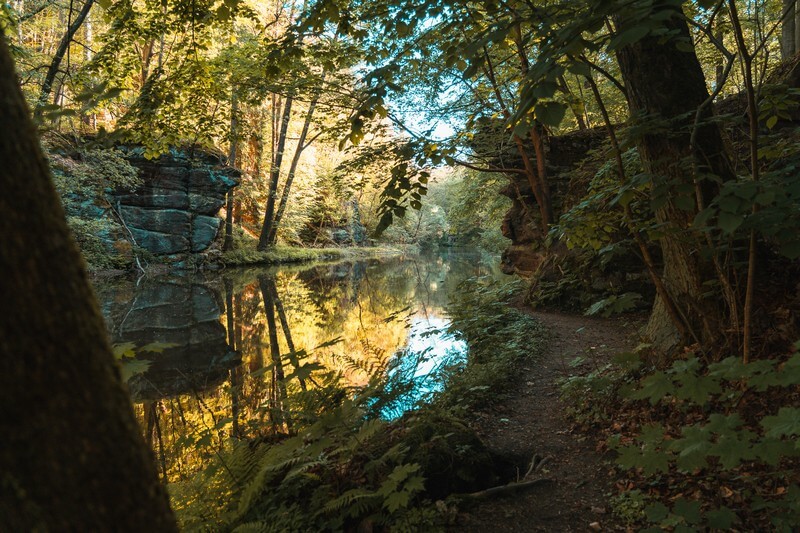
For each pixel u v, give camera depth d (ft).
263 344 32.83
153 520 2.94
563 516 9.95
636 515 9.43
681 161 11.25
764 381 7.06
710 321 13.85
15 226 2.60
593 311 13.15
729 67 10.57
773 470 9.27
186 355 30.19
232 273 78.07
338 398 14.16
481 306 30.04
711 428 7.26
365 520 9.58
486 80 37.29
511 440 14.12
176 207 76.69
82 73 29.07
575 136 39.19
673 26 13.46
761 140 13.66
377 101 9.80
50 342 2.62
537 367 20.95
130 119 26.89
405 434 12.21
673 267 15.05
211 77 29.91
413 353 22.06
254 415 18.57
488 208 63.16
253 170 108.27
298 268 91.04
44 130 7.78
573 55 7.35
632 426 12.80
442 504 10.20
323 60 23.98
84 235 61.57
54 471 2.54
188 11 25.43
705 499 9.17
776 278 13.94
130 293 53.67
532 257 41.55
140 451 3.01
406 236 187.93
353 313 43.86
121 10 27.22
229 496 10.59
